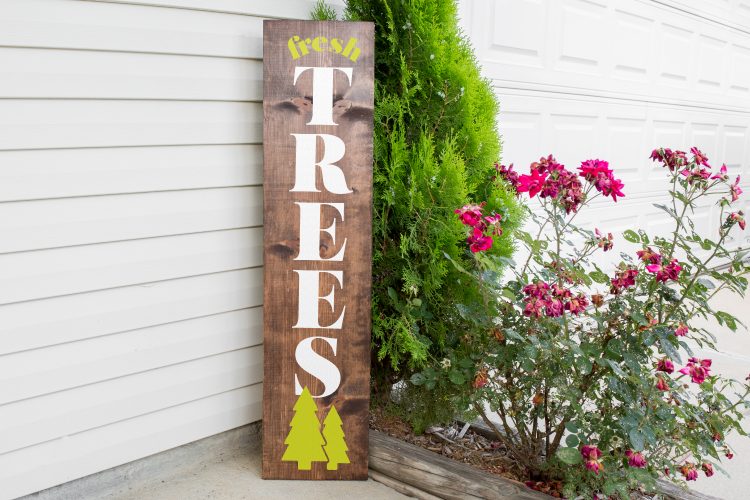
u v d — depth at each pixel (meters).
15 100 1.86
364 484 2.29
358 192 2.24
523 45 3.64
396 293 2.46
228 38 2.27
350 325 2.26
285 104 2.21
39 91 1.89
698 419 1.93
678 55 4.96
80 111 1.98
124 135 2.07
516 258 3.81
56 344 2.01
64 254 2.00
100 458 2.15
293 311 2.25
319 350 2.26
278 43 2.20
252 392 2.53
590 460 1.81
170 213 2.21
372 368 2.62
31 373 1.97
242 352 2.48
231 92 2.30
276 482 2.29
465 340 2.31
